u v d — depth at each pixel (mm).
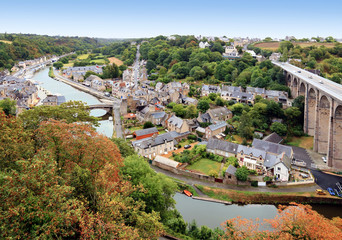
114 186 39750
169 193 58719
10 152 35625
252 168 88938
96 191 36562
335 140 89500
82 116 70375
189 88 186875
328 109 100812
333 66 187000
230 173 81000
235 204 74438
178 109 141875
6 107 144750
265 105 127750
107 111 166750
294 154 103562
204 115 131375
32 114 59156
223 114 132625
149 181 52938
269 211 71062
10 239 23875
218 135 116125
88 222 30172
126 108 151125
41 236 26203
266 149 95312
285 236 40344
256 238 42188
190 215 67625
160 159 92500
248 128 111438
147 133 114125
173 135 113188
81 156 42562
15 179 28422
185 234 54562
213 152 99500
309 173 85875
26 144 40281
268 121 126000
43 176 29703
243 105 143125
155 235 39594
